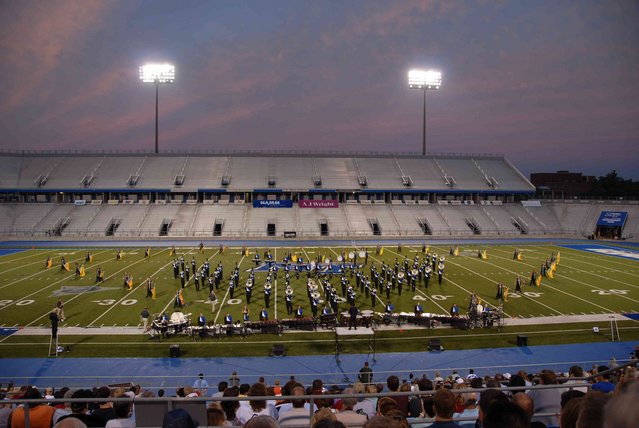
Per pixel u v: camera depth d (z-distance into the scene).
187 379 15.45
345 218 57.28
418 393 5.16
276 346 17.67
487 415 2.61
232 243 48.50
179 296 23.41
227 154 66.62
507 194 66.19
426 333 20.23
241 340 19.28
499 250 45.09
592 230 57.72
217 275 27.98
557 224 60.41
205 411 4.90
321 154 68.56
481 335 19.95
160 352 17.88
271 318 21.94
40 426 5.71
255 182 61.31
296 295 26.25
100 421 5.73
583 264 37.19
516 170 68.38
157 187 59.12
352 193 62.97
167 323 19.44
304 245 47.19
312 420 4.78
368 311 21.00
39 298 25.25
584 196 82.56
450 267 35.28
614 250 45.69
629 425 1.62
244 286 28.25
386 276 28.83
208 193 60.62
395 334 20.09
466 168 68.81
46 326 20.58
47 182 59.19
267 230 54.16
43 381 15.19
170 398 4.91
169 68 64.19
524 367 16.62
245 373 16.03
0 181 58.53
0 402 4.99
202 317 19.73
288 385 9.24
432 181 64.88
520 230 58.38
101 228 52.84
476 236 55.62
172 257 38.78
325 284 25.28
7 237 50.53
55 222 53.78
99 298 25.31
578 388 8.19
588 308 24.09
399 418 3.92
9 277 30.55
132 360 17.06
